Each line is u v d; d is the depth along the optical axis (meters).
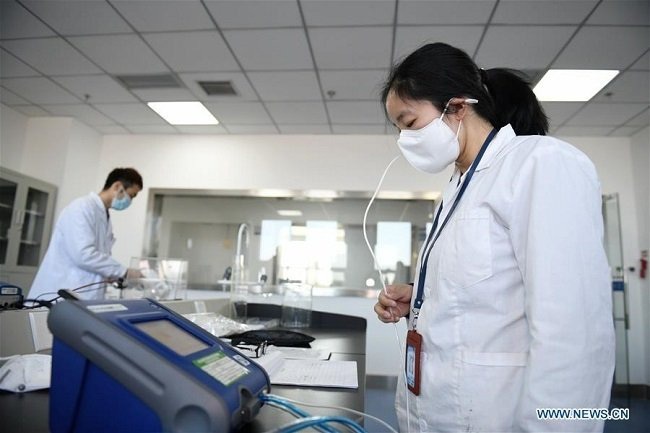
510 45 2.66
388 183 4.32
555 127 3.90
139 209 4.50
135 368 0.49
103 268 2.49
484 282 0.78
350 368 1.06
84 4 2.43
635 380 3.72
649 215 3.78
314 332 1.99
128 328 0.53
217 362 0.59
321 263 4.38
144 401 0.48
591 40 2.58
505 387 0.74
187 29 2.63
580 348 0.61
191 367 0.53
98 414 0.49
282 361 1.08
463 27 2.50
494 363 0.76
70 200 4.15
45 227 3.91
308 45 2.75
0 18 2.58
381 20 2.47
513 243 0.75
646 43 2.60
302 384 0.90
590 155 4.09
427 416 0.84
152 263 2.55
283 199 4.54
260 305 2.50
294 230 4.48
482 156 0.88
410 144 0.93
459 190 0.91
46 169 4.09
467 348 0.79
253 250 4.48
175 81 3.33
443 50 0.88
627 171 4.05
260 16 2.47
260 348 1.17
